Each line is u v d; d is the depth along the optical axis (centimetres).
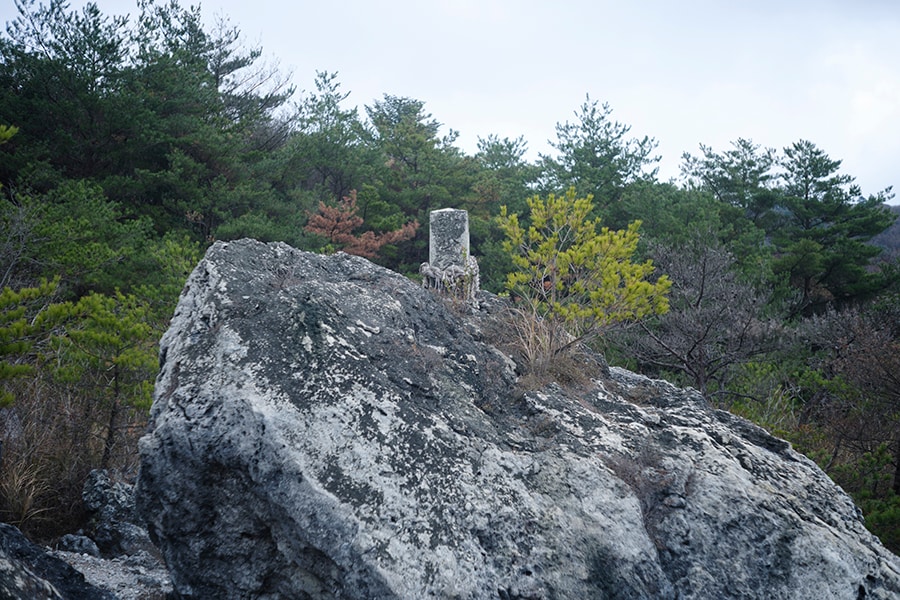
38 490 659
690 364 1343
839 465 922
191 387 406
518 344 573
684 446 480
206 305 459
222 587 399
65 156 1664
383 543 361
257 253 529
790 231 2928
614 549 402
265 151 2139
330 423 396
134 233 1372
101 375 775
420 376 464
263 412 385
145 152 1820
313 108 2795
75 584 407
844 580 423
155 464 395
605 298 587
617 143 2859
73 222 1177
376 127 3164
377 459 391
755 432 540
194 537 400
